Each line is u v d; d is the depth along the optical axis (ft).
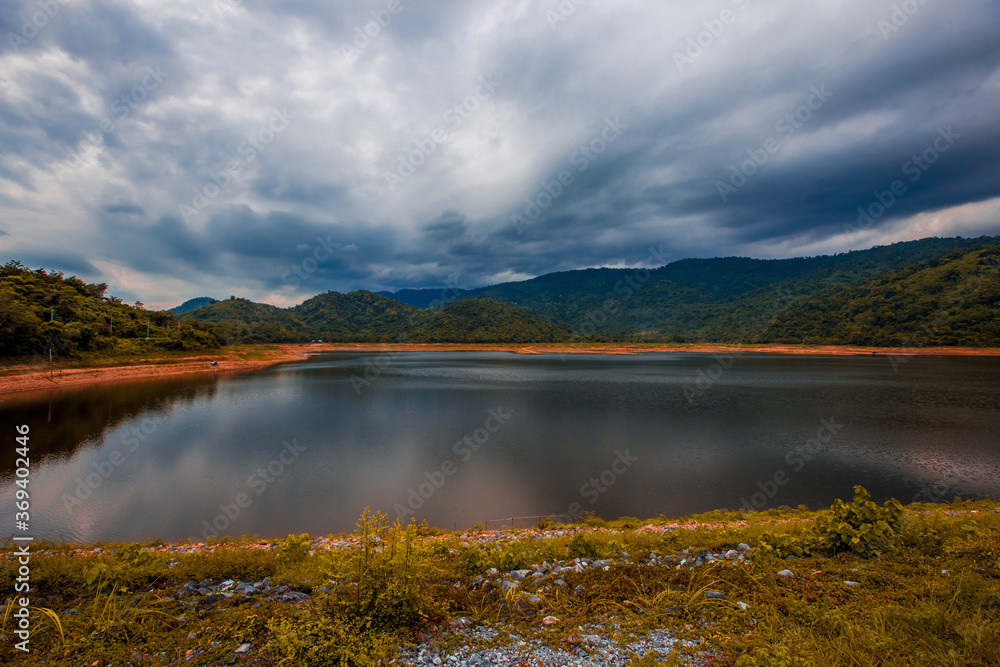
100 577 19.57
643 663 13.52
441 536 41.98
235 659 14.35
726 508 57.16
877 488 64.13
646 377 206.28
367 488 64.28
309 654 14.03
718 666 13.56
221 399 143.33
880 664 12.54
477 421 109.19
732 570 20.99
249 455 80.94
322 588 19.62
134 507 57.00
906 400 135.74
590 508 57.31
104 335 234.17
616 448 84.12
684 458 78.18
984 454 79.61
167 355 243.81
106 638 15.38
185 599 18.90
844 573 20.26
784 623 15.93
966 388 160.25
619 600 18.71
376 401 139.64
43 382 160.45
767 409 122.11
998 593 15.56
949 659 12.31
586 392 157.79
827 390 157.07
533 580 21.18
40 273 284.61
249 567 22.57
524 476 69.21
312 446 86.89
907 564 20.84
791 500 59.98
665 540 29.27
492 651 14.83
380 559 18.08
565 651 14.87
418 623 16.24
